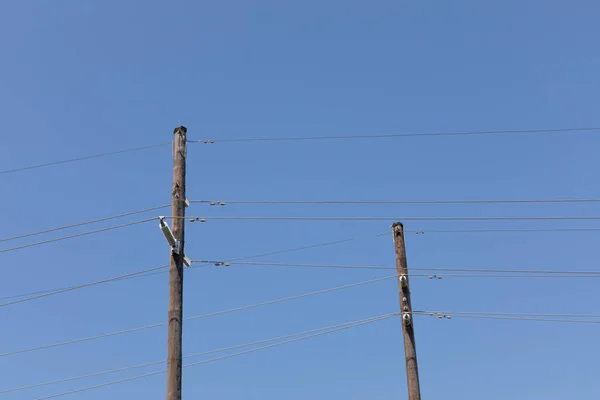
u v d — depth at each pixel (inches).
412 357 834.2
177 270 727.1
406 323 849.5
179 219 748.6
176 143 783.7
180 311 711.1
